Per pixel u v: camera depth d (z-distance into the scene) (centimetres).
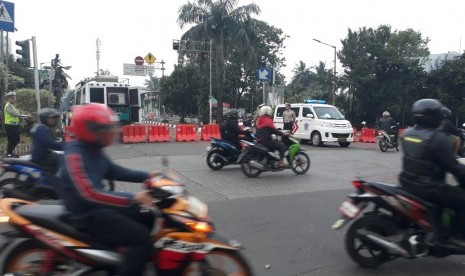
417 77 4450
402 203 472
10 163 671
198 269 381
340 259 527
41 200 702
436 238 472
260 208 768
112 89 2338
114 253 360
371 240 482
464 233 478
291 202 815
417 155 472
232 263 394
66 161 341
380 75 4462
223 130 1166
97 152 356
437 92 4222
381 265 507
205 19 3312
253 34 3397
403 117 4488
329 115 2078
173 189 361
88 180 338
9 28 1311
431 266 503
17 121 1288
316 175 1122
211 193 888
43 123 689
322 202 816
